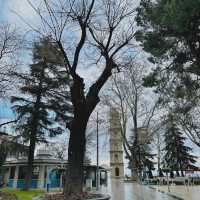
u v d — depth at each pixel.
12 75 27.44
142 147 47.97
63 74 32.75
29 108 32.88
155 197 21.03
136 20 18.58
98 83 17.20
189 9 13.56
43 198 15.52
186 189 29.55
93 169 42.66
